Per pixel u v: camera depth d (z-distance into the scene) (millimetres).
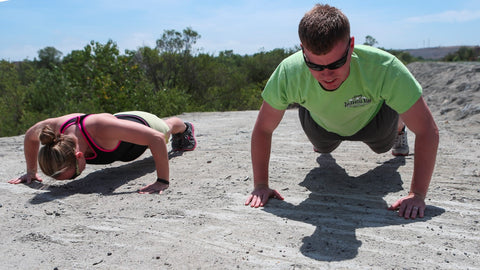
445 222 2346
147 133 3248
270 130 2809
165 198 2982
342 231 2264
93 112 10562
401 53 32938
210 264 1906
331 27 1935
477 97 6941
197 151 4570
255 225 2385
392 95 2373
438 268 1811
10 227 2475
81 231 2379
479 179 3107
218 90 18891
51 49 45875
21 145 5730
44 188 3398
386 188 3035
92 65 11781
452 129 5332
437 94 8367
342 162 3812
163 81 17188
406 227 2285
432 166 2492
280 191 3059
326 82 2176
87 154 3377
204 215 2576
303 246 2082
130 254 2035
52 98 12172
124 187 3383
